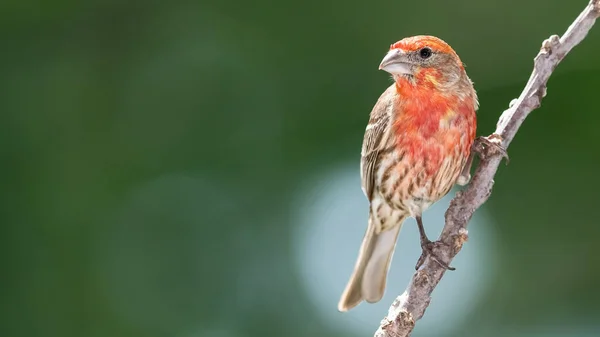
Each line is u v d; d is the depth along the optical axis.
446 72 8.88
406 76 8.93
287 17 13.41
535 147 12.63
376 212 9.59
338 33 13.30
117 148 12.98
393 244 9.62
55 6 13.21
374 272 9.56
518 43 13.49
